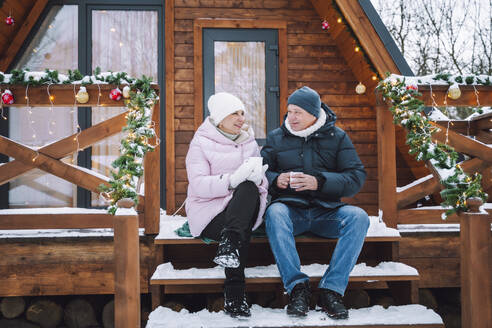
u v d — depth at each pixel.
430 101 2.76
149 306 2.70
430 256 2.71
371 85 4.30
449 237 2.72
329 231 2.19
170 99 4.37
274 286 2.44
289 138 2.40
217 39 4.50
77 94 2.61
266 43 4.55
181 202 4.30
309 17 4.59
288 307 1.89
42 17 4.39
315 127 2.33
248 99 4.52
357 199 4.45
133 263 1.84
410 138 2.42
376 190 4.46
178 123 4.38
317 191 2.21
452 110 9.28
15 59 4.36
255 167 2.01
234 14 4.52
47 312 2.66
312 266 2.32
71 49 4.43
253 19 4.53
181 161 4.35
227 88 4.50
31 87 2.64
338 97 4.54
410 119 2.42
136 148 2.18
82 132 2.74
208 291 2.36
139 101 2.42
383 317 1.98
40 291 2.59
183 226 2.43
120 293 1.83
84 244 2.62
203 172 2.15
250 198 1.97
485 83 2.75
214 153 2.21
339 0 3.54
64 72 4.41
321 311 1.98
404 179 4.48
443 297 2.98
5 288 2.58
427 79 2.76
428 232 2.70
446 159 2.22
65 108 4.36
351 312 2.07
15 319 2.68
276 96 4.54
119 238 1.84
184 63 4.44
